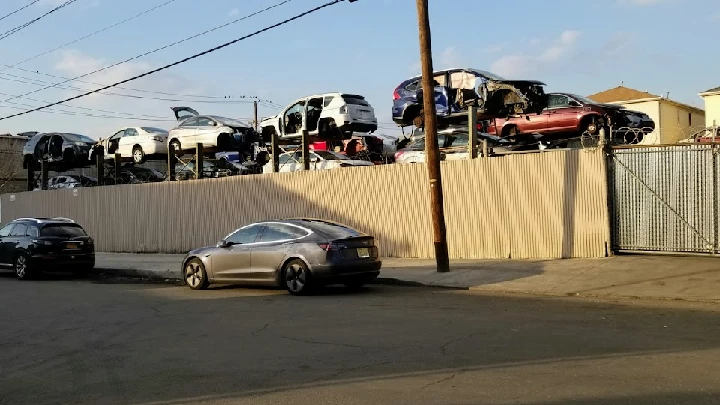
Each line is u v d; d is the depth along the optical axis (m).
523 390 6.04
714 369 6.56
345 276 13.08
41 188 31.39
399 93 23.00
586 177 15.51
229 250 14.37
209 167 26.75
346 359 7.59
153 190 25.94
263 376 7.00
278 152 23.16
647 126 21.56
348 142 26.36
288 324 9.98
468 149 17.72
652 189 14.90
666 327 8.87
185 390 6.62
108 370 7.61
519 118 21.42
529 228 16.31
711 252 14.23
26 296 14.86
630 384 6.10
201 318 10.95
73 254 19.09
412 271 15.74
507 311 10.55
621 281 12.76
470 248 17.30
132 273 20.02
